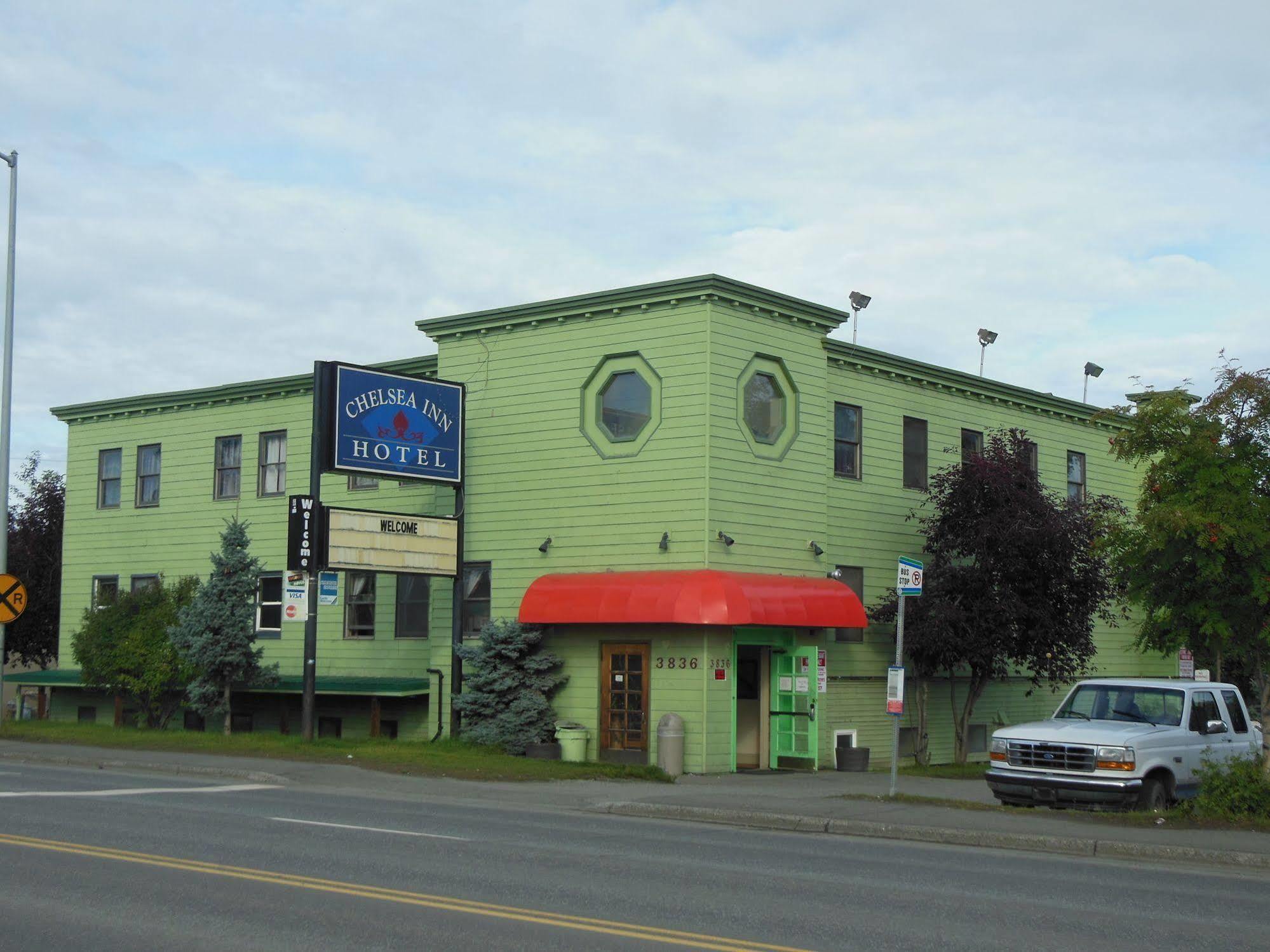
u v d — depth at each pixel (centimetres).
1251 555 1650
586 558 2558
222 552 2995
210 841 1328
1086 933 973
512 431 2708
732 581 2338
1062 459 3381
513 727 2491
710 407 2420
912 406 2962
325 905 1001
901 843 1527
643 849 1382
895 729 1878
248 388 3269
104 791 1859
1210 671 3631
